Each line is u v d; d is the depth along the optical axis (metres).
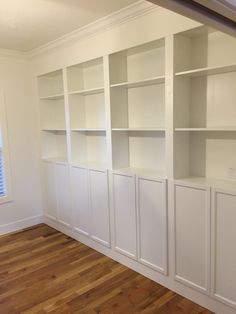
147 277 2.76
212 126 2.39
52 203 4.07
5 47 3.64
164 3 0.87
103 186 3.11
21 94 3.99
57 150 4.25
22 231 4.04
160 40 2.43
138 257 2.80
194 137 2.52
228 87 2.27
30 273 2.90
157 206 2.54
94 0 2.29
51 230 4.05
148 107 2.91
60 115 4.13
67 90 3.50
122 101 3.04
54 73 3.81
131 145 3.12
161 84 2.76
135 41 2.58
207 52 2.35
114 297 2.47
